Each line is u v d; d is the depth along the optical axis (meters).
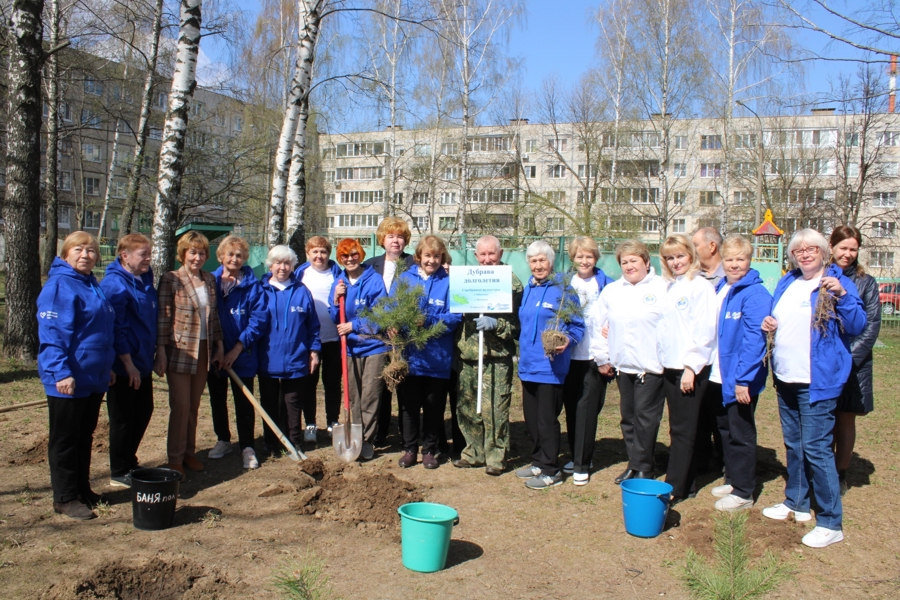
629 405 5.01
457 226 26.97
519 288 5.45
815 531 4.01
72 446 4.25
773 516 4.39
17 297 8.76
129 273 4.68
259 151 25.70
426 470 5.44
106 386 4.34
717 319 4.62
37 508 4.38
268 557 3.76
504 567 3.72
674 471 4.77
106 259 25.19
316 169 37.94
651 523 4.09
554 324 4.89
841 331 3.97
